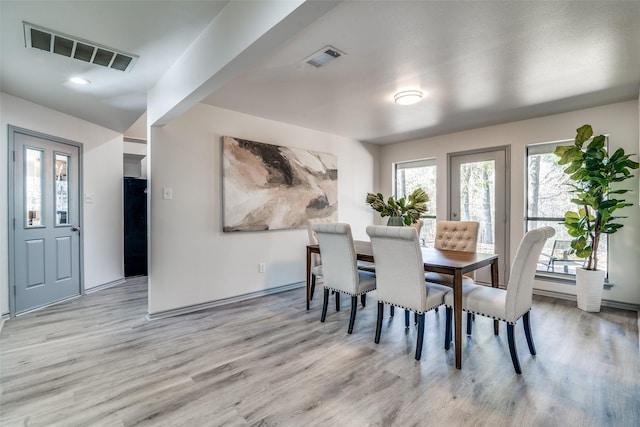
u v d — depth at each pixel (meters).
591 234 3.33
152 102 2.99
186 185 3.35
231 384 1.98
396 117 3.94
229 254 3.69
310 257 3.47
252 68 2.55
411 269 2.30
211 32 2.02
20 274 3.28
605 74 2.67
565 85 2.91
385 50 2.26
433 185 5.11
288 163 4.19
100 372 2.13
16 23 1.96
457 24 1.95
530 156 4.10
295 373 2.11
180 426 1.61
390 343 2.57
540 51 2.28
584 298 3.32
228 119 3.68
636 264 3.32
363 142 5.36
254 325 2.98
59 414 1.70
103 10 1.85
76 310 3.44
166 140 3.21
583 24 1.95
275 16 1.49
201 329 2.88
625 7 1.77
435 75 2.69
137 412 1.71
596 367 2.15
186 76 2.33
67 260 3.84
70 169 3.88
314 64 2.48
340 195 4.98
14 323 3.04
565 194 3.86
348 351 2.43
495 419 1.64
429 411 1.71
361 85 2.92
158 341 2.62
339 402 1.79
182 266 3.33
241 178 3.72
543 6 1.77
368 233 2.49
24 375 2.09
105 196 4.44
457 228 3.39
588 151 3.11
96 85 2.93
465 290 2.42
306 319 3.14
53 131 3.63
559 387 1.92
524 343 2.54
